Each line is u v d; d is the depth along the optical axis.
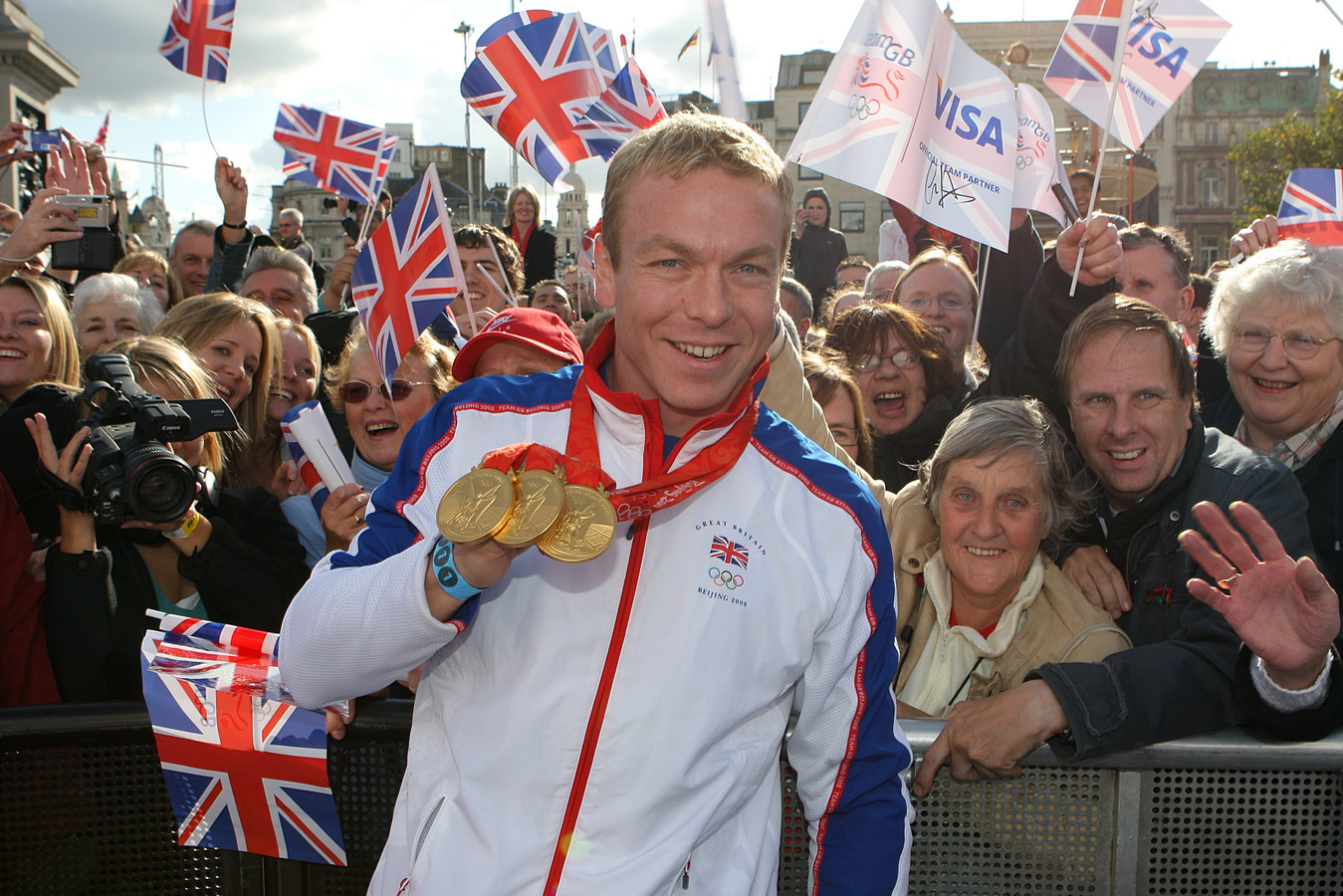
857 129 2.56
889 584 1.31
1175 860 1.67
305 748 1.70
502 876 1.16
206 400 2.03
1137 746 1.62
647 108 3.49
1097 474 2.18
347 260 5.55
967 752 1.64
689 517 1.24
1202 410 3.22
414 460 1.26
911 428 3.15
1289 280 2.39
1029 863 1.70
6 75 12.98
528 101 3.46
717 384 1.21
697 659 1.18
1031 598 2.04
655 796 1.17
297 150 5.58
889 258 7.06
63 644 1.89
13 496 2.03
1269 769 1.64
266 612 2.06
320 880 1.77
